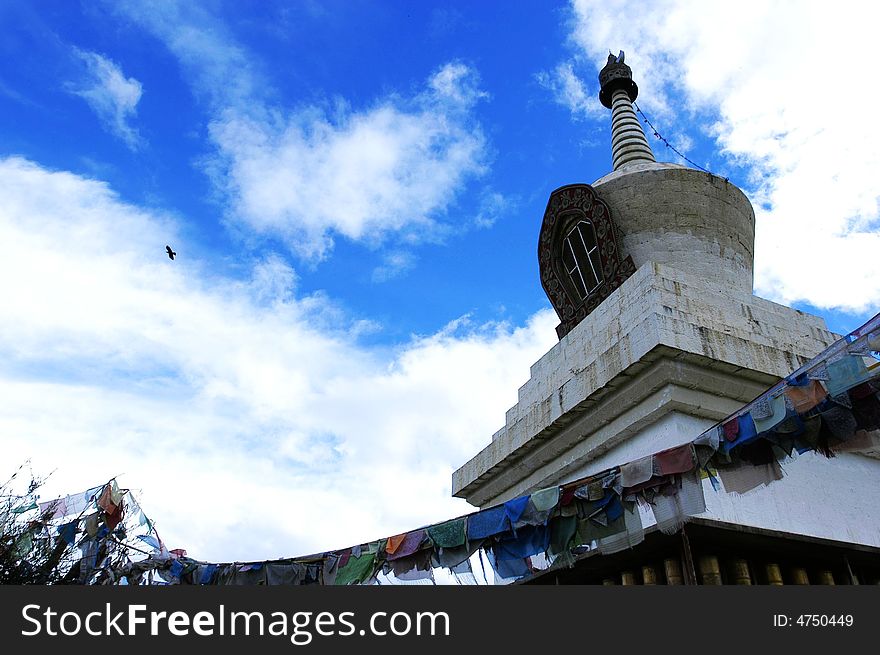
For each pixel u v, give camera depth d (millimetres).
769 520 12055
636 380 13273
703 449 7832
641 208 17109
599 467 14172
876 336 6578
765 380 13352
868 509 13469
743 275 17406
